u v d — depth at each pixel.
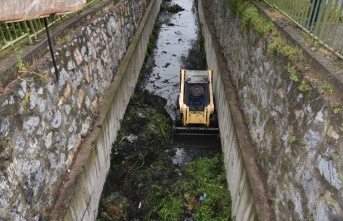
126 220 8.52
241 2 10.52
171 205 8.63
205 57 17.73
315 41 5.70
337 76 4.50
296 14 6.75
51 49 6.09
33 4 4.72
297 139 5.25
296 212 5.02
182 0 30.25
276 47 6.63
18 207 5.11
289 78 5.80
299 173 5.05
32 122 5.59
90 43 8.87
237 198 7.62
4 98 4.82
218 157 10.77
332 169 4.14
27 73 5.66
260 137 7.20
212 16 17.89
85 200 7.30
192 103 12.46
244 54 9.51
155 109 13.23
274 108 6.48
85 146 7.81
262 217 5.83
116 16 12.09
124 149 10.50
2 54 5.65
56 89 6.59
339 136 4.09
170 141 11.87
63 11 5.16
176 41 21.05
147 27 18.78
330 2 5.16
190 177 9.84
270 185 6.21
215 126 12.45
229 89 10.45
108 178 9.59
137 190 9.38
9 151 4.88
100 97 9.62
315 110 4.76
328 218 4.12
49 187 6.17
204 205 8.55
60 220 5.93
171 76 16.67
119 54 12.47
